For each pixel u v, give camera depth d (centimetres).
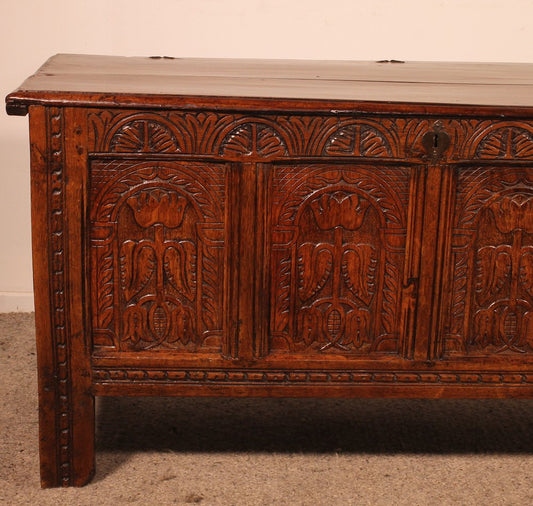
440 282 219
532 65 311
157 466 238
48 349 218
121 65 272
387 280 219
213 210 213
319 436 258
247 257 216
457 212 215
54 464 225
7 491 225
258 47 346
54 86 212
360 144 210
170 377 222
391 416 272
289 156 210
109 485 229
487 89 237
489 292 220
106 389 221
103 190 210
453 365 223
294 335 221
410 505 222
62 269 213
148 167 210
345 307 220
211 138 208
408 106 207
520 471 240
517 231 217
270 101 206
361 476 236
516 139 211
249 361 221
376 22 344
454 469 240
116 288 216
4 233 359
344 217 215
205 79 241
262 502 221
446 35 345
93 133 206
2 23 339
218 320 220
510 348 224
